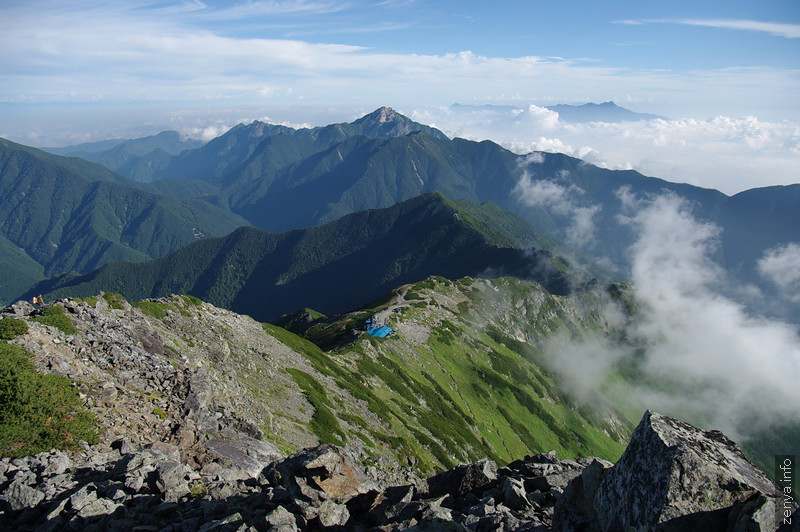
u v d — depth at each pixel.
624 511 11.05
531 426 134.12
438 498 18.30
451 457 77.56
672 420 12.14
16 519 16.19
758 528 9.31
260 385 56.75
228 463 26.67
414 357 126.94
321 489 16.77
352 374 89.06
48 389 25.77
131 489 17.80
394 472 53.38
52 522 15.41
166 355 42.94
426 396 104.75
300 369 71.94
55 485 18.20
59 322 34.34
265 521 13.59
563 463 23.92
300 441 46.03
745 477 10.41
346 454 18.62
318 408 58.00
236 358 60.00
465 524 15.28
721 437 11.97
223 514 15.16
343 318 156.75
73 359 30.89
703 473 10.20
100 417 26.27
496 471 21.62
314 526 14.88
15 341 29.41
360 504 16.91
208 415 32.44
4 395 24.19
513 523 14.87
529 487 19.91
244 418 35.62
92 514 15.32
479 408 122.50
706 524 9.88
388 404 84.62
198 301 70.62
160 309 59.44
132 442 25.62
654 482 10.56
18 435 22.31
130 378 32.28
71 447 22.88
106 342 35.22
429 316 165.50
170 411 30.61
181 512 15.86
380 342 122.19
